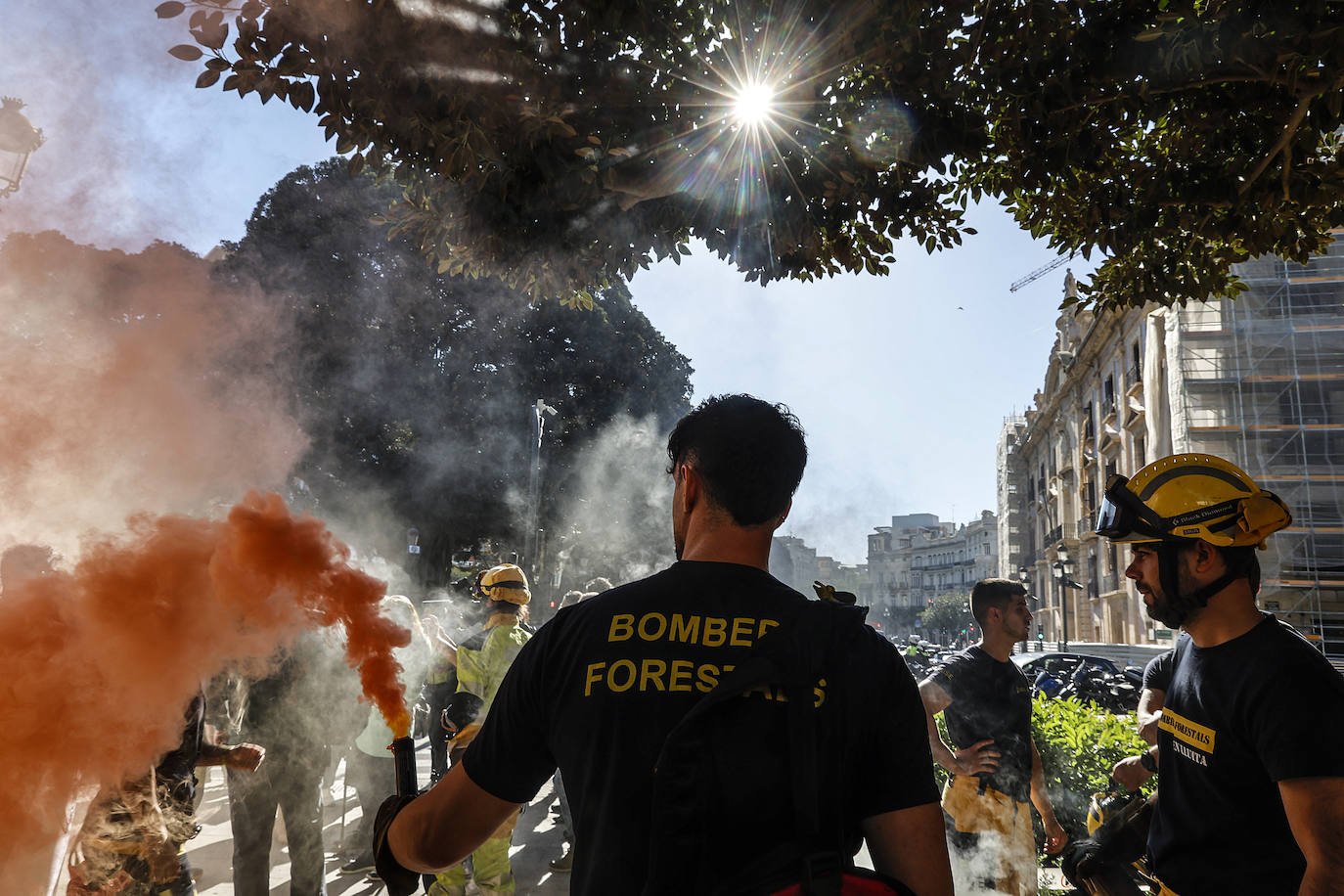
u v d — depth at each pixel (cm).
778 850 102
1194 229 370
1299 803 155
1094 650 2348
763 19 321
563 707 119
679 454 137
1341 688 163
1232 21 277
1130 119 333
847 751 113
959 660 356
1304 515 2077
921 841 113
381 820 137
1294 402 2138
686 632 117
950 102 323
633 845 108
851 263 386
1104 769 446
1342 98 286
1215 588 180
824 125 338
